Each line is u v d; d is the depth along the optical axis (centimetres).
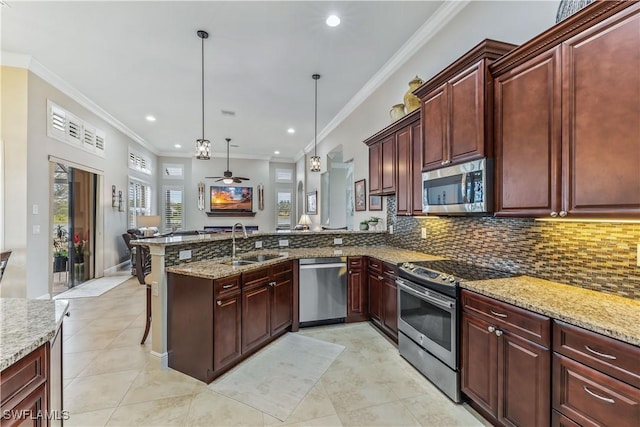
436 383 223
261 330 281
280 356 273
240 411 197
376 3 288
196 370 237
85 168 543
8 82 388
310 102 547
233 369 250
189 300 241
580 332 131
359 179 526
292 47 362
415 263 268
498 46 200
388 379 236
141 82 461
